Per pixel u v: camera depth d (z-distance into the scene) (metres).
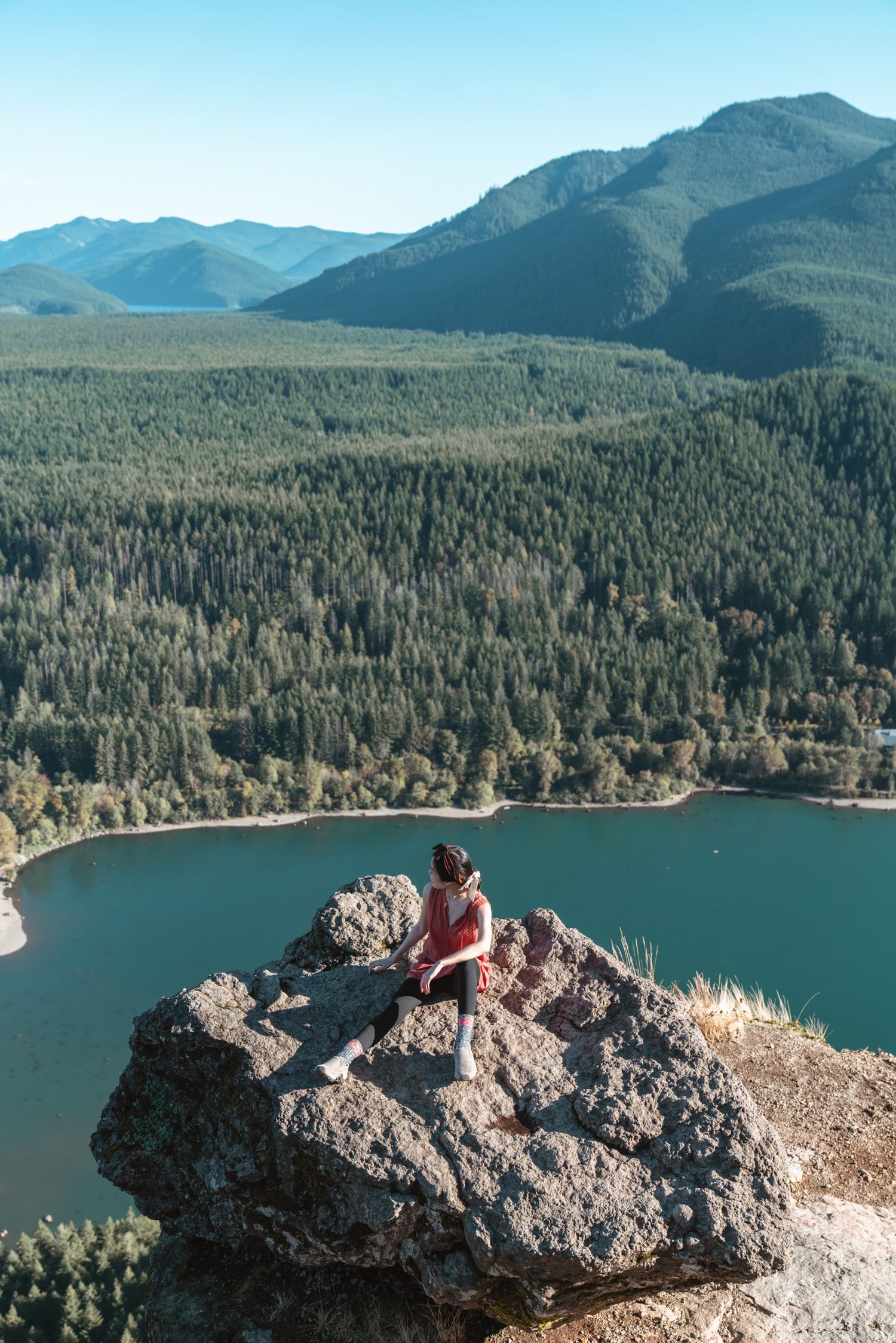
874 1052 9.66
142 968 90.62
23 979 88.31
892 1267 6.43
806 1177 7.64
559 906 97.94
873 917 94.25
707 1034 9.99
